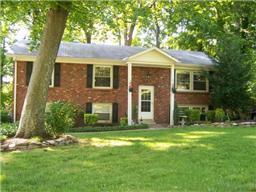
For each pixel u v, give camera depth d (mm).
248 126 20484
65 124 13523
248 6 31609
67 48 24875
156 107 25969
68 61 23969
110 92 24891
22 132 13359
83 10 14922
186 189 6879
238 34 32219
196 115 25250
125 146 11656
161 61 24797
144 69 25781
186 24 32500
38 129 13398
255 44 32000
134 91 25438
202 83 27312
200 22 31094
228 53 25359
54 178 7840
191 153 10305
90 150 11062
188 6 16953
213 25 31062
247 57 28500
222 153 10227
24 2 13398
